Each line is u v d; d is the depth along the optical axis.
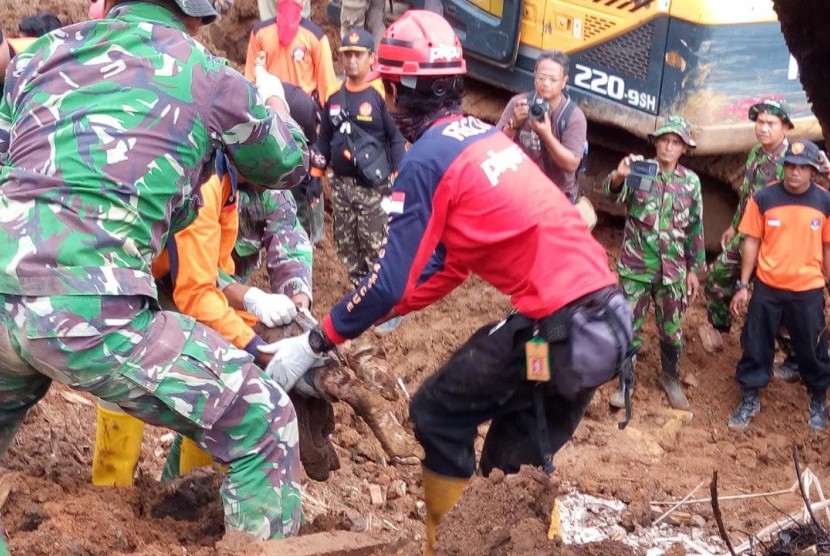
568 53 7.99
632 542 5.52
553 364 3.76
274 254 4.57
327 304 8.04
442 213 3.71
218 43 10.81
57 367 3.35
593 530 5.68
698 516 5.88
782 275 7.12
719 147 7.62
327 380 3.84
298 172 3.83
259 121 3.61
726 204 8.48
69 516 3.67
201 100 3.51
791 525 4.85
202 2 3.71
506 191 3.71
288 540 3.53
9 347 3.39
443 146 3.70
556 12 8.00
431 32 3.77
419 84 3.77
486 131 3.80
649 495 6.19
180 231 3.83
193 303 3.90
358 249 7.65
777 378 7.89
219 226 4.01
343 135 7.29
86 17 9.08
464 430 4.11
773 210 7.12
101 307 3.33
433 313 8.04
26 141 3.46
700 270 7.30
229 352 3.57
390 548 3.67
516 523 3.71
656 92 7.66
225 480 3.63
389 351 7.57
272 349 3.88
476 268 3.89
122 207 3.38
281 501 3.64
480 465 4.30
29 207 3.34
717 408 7.63
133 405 3.49
